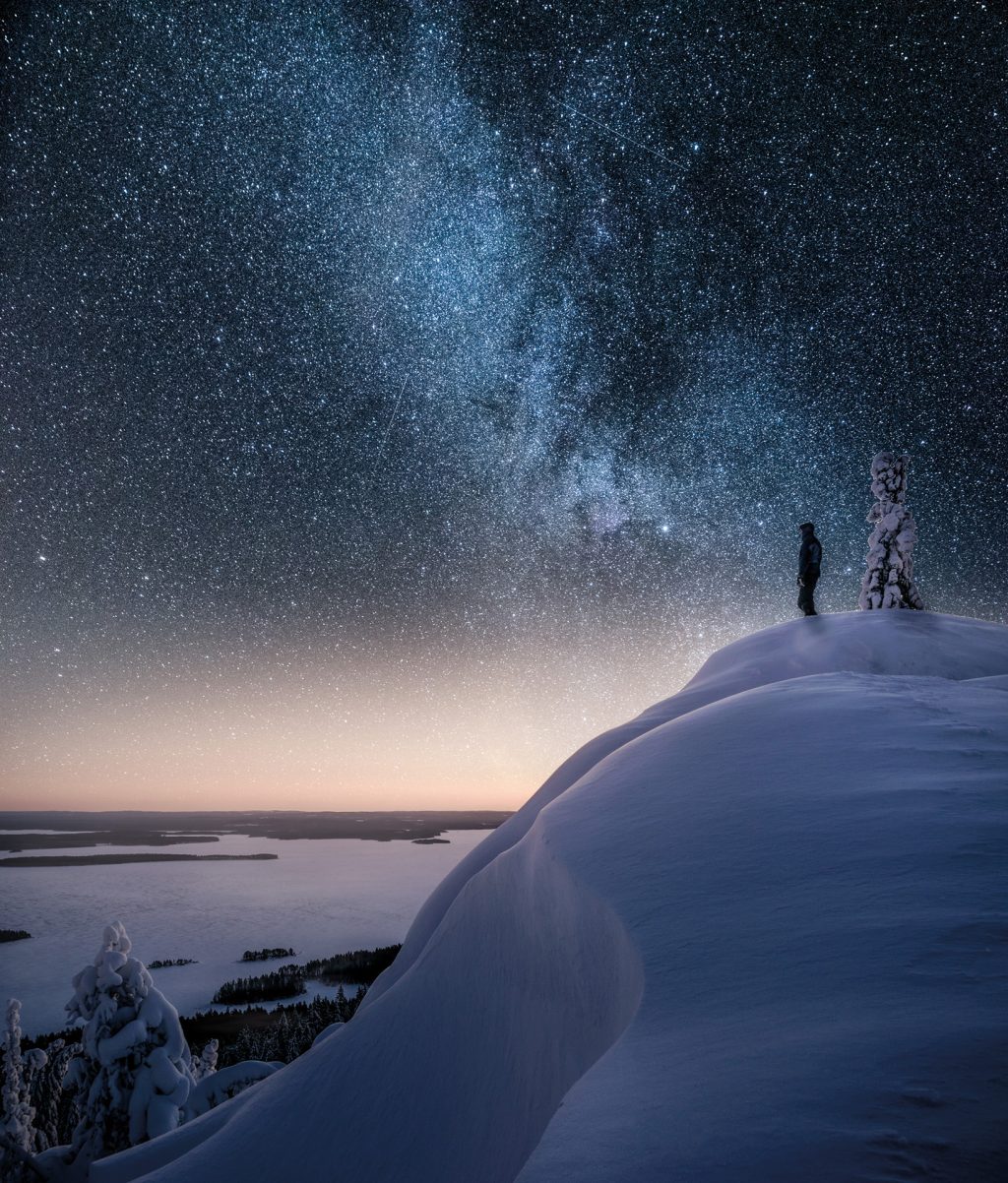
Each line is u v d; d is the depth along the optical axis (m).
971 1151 1.18
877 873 2.91
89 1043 13.63
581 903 3.64
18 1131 16.86
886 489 19.30
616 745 11.40
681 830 3.99
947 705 6.48
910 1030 1.66
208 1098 13.59
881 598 18.61
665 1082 1.68
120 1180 8.19
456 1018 5.58
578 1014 3.58
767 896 2.90
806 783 4.45
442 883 11.53
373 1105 5.51
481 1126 4.31
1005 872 2.78
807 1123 1.33
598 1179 1.29
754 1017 1.96
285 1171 5.44
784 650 15.74
